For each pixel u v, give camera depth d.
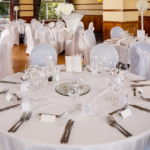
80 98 1.87
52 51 3.41
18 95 1.95
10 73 4.09
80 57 2.52
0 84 2.22
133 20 8.36
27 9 11.66
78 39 6.73
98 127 1.42
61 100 1.83
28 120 1.51
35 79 2.09
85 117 1.54
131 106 1.70
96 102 1.79
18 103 1.78
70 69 2.58
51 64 2.55
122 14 8.07
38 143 1.27
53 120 1.48
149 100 1.78
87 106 1.59
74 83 1.86
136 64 3.57
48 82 2.27
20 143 1.31
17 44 9.45
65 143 1.25
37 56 3.33
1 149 1.41
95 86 2.15
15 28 9.20
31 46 7.25
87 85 2.18
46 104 1.76
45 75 2.47
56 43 6.82
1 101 1.82
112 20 8.52
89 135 1.33
